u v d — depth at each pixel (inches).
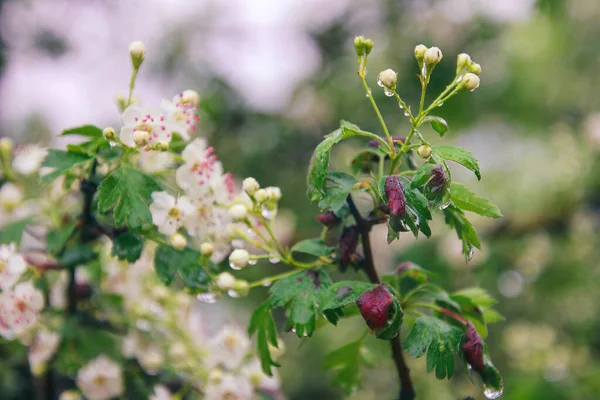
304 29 60.8
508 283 49.6
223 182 24.9
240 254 23.8
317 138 56.4
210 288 24.6
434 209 22.1
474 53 58.2
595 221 52.6
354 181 23.1
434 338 22.7
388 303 22.2
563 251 51.2
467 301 23.8
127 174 24.2
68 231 25.4
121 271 27.8
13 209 27.2
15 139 52.6
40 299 25.1
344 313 24.1
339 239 23.4
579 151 52.6
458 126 56.2
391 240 22.0
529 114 59.1
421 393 44.8
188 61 55.1
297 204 52.3
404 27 57.9
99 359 27.2
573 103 60.3
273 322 23.5
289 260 23.9
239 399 26.0
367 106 54.8
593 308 52.4
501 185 52.7
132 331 27.7
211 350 26.3
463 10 57.8
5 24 53.4
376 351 39.0
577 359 46.7
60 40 55.6
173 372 27.6
